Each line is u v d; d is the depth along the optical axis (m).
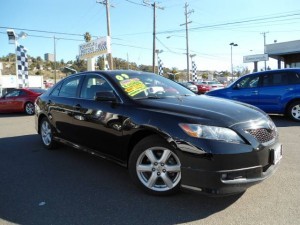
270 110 9.70
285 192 3.89
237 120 3.55
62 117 5.58
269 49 26.31
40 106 6.41
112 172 4.86
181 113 3.71
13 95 14.53
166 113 3.77
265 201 3.66
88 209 3.60
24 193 4.10
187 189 3.47
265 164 3.53
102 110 4.54
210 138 3.36
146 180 3.94
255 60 28.27
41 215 3.48
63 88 5.91
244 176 3.37
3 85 28.83
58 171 4.96
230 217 3.32
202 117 3.55
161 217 3.37
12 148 6.60
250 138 3.44
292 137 7.09
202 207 3.57
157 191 3.83
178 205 3.63
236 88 10.24
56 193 4.07
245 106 4.16
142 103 4.14
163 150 3.71
